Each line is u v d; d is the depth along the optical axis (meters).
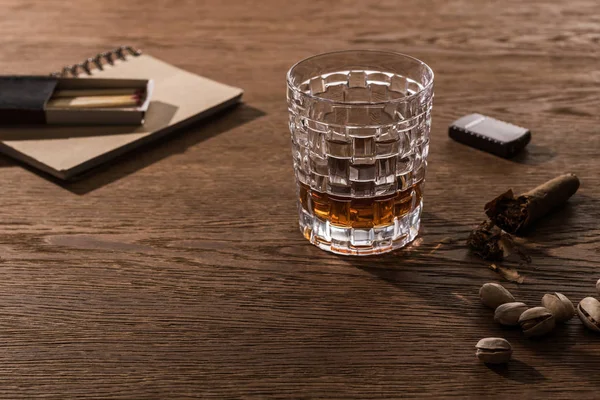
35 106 0.90
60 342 0.70
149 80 0.93
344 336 0.70
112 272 0.76
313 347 0.70
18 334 0.71
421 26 1.11
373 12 1.16
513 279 0.74
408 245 0.78
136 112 0.90
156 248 0.78
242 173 0.86
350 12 1.16
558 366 0.68
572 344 0.70
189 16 1.15
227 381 0.68
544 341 0.70
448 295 0.73
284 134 0.92
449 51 1.05
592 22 1.11
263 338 0.70
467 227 0.79
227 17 1.15
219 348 0.70
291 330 0.71
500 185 0.84
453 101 0.95
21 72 1.00
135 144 0.89
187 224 0.80
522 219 0.78
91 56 1.04
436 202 0.82
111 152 0.87
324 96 0.79
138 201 0.83
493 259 0.76
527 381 0.67
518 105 0.94
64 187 0.85
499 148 0.87
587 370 0.68
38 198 0.84
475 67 1.01
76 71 0.99
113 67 1.00
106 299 0.74
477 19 1.13
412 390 0.67
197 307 0.73
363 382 0.67
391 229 0.76
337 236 0.76
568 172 0.85
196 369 0.68
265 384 0.67
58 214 0.82
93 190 0.84
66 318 0.72
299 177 0.77
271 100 0.97
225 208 0.82
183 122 0.91
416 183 0.76
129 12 1.16
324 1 1.19
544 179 0.84
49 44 1.07
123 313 0.72
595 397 0.67
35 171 0.87
